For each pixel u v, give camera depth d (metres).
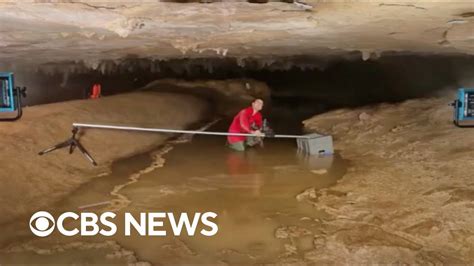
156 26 5.01
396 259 4.28
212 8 3.99
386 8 4.03
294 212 5.58
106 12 4.07
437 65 14.24
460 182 5.94
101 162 7.70
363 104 15.16
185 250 4.62
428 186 6.02
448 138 7.87
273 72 21.06
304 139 8.55
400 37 6.25
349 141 9.34
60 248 4.64
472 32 5.45
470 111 7.49
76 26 4.82
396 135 8.94
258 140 9.09
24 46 7.10
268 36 6.20
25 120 7.76
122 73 18.09
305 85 20.66
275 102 16.91
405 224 5.01
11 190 5.72
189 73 19.14
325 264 4.29
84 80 17.47
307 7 4.00
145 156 8.43
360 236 4.81
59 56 9.55
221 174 7.21
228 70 19.73
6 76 6.65
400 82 16.34
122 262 4.34
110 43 6.94
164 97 13.23
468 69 13.43
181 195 6.24
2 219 5.21
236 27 5.19
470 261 4.19
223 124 12.23
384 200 5.78
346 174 7.08
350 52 10.74
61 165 6.91
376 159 7.79
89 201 6.00
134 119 10.33
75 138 7.55
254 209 5.70
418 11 4.12
